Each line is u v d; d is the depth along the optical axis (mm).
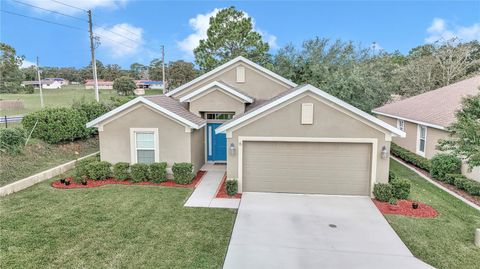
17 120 24234
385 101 28453
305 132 11234
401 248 7555
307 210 9945
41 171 12977
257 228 8578
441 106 17375
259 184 11773
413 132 18516
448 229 8586
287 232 8375
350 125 11031
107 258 6793
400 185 10859
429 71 34656
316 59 26484
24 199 10336
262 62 33781
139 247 7301
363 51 28016
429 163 14828
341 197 11219
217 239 7832
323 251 7395
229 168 11664
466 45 34156
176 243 7559
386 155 10891
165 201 10461
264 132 11383
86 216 9047
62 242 7457
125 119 13141
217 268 6559
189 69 66125
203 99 15273
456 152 10125
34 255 6848
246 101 15109
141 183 12477
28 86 63156
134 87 64812
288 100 11062
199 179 13219
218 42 34719
